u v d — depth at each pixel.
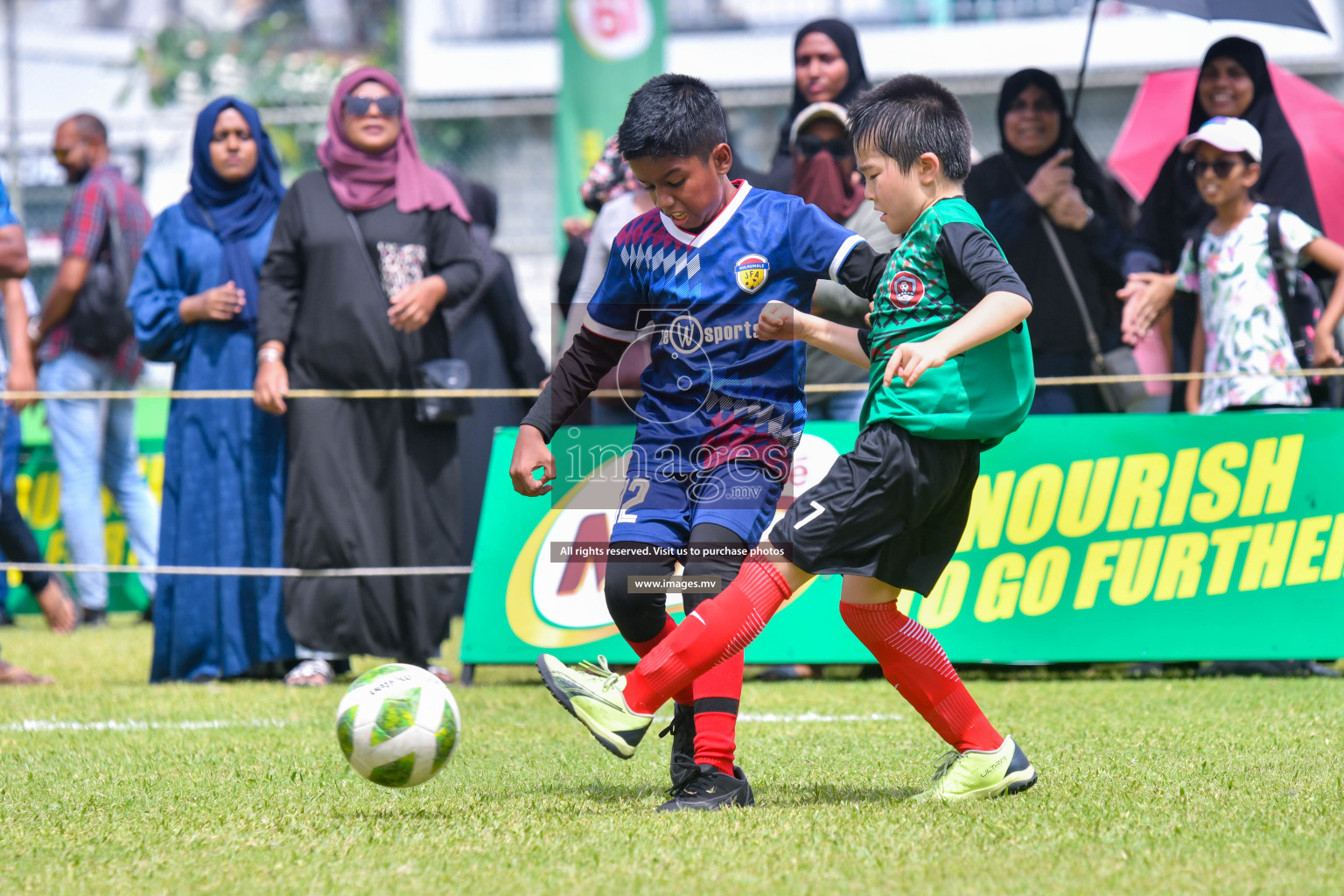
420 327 19.72
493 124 56.44
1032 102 20.69
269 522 19.88
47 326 25.86
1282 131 21.55
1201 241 20.00
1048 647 19.00
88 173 26.77
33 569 20.81
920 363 9.43
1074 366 20.27
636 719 10.25
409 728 10.11
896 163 10.51
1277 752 12.62
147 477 29.94
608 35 38.19
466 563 27.08
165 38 59.22
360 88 19.64
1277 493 18.98
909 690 10.89
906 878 8.17
